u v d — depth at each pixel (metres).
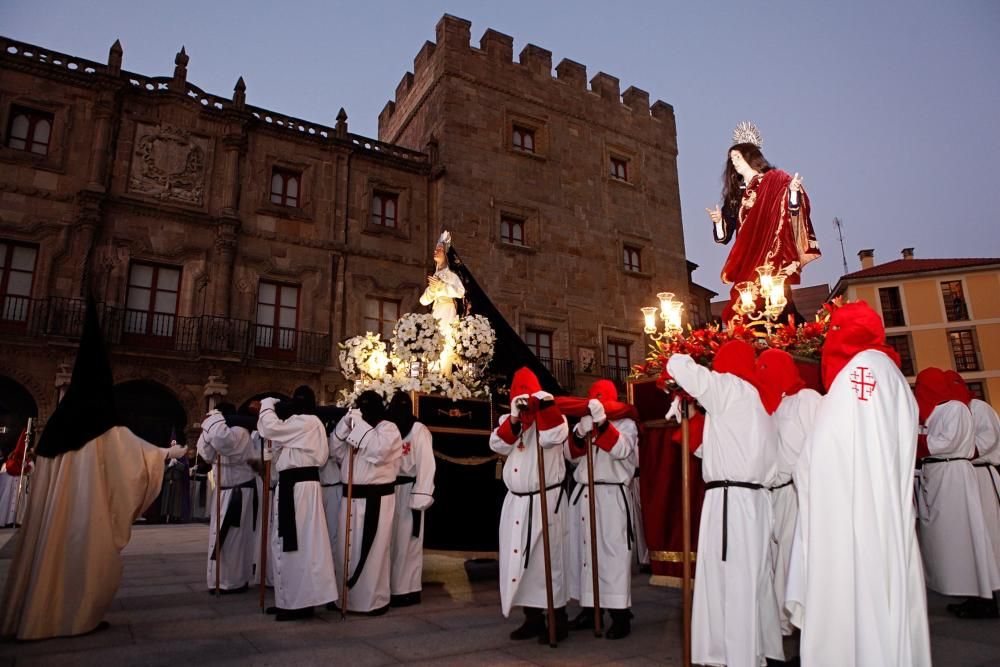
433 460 5.53
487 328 7.71
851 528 2.74
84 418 4.48
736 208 7.35
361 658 3.77
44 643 4.08
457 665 3.64
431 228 21.12
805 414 4.06
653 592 6.20
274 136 19.41
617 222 24.31
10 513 13.41
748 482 3.42
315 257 19.27
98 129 17.09
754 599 3.23
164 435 17.80
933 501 5.28
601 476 4.72
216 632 4.41
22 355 15.45
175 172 17.88
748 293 6.21
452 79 22.02
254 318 18.09
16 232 15.89
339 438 5.42
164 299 17.36
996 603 5.12
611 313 23.22
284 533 4.84
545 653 3.92
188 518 15.84
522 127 23.31
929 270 29.86
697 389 3.44
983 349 28.81
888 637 2.56
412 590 5.57
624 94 26.52
